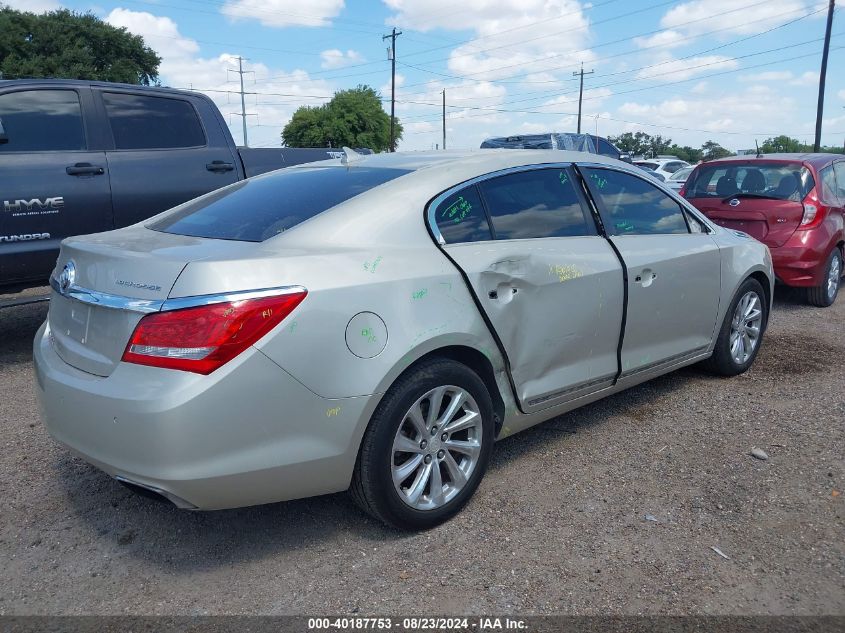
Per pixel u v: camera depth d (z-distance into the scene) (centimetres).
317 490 295
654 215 455
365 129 5684
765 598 273
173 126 634
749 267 509
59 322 326
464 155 390
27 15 4422
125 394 268
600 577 288
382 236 318
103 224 584
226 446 267
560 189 400
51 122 568
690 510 338
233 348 266
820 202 751
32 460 403
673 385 511
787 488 357
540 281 359
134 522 338
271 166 684
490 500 351
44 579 294
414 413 310
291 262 286
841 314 746
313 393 281
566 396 385
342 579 291
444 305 318
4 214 534
